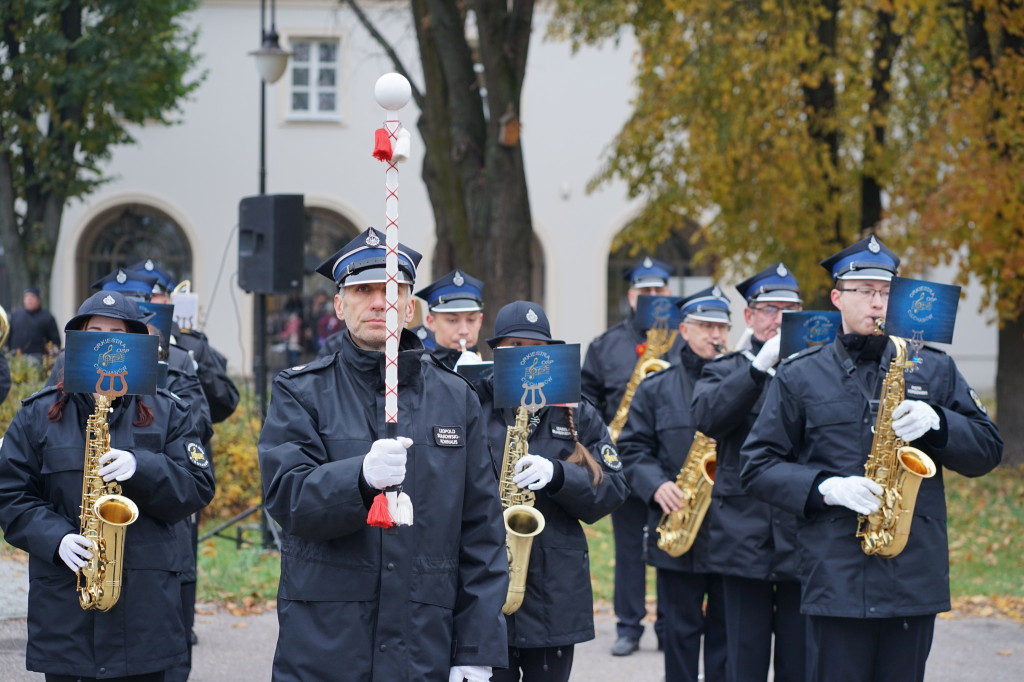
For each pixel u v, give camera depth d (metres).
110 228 26.47
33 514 4.31
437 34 11.75
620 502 5.16
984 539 11.34
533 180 26.23
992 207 11.86
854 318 4.80
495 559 3.65
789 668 5.99
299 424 3.57
